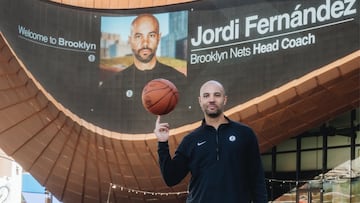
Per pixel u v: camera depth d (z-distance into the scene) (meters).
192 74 24.23
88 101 25.62
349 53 20.67
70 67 25.77
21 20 24.58
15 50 24.06
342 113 22.25
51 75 25.34
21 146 27.84
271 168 25.14
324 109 22.11
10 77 24.25
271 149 25.23
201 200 4.24
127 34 25.59
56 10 25.80
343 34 20.86
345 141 22.70
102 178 27.89
